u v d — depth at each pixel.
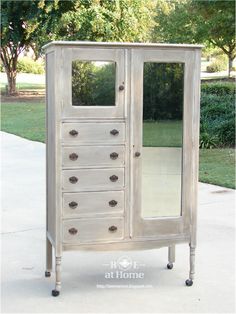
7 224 5.44
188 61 3.73
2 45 20.33
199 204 6.23
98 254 4.57
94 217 3.68
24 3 18.00
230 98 12.10
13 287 3.83
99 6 16.36
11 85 22.28
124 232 3.75
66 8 17.14
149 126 3.70
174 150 3.78
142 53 3.62
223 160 9.16
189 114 3.79
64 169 3.59
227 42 17.75
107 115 3.61
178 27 16.78
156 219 3.80
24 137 12.22
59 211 3.62
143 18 17.06
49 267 4.02
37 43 18.50
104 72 3.58
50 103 3.76
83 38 16.67
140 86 3.65
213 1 12.03
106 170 3.66
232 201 6.38
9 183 7.46
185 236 3.87
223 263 4.31
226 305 3.54
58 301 3.59
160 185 3.78
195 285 3.88
